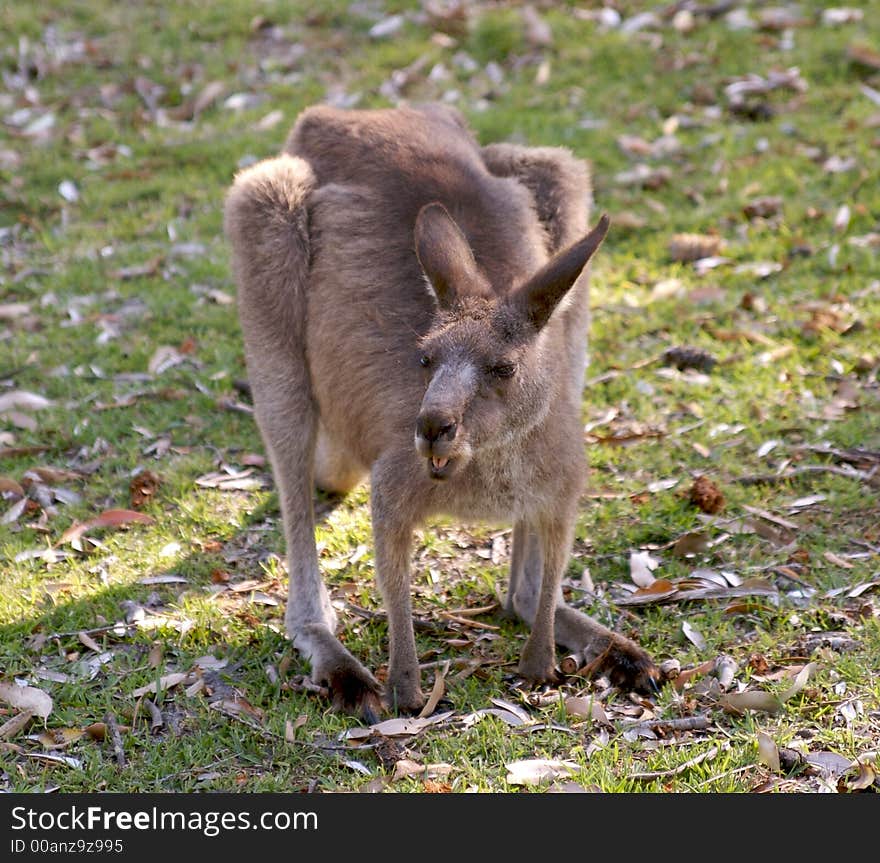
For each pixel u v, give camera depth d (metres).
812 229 13.45
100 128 16.58
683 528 9.42
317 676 7.89
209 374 11.72
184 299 12.92
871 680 7.59
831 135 15.10
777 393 10.99
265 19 18.92
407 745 7.31
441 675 7.68
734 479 9.97
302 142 9.19
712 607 8.55
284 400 8.60
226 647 8.23
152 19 19.20
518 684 7.87
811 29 17.58
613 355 11.79
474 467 7.38
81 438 10.83
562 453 7.58
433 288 7.45
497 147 9.45
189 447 10.80
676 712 7.51
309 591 8.46
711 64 16.98
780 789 6.80
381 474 7.62
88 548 9.45
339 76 17.55
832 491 9.70
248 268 8.59
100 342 12.23
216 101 17.27
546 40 17.77
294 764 7.17
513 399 7.13
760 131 15.41
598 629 8.14
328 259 8.41
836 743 7.11
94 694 7.74
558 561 7.78
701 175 14.69
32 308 12.85
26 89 17.45
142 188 15.24
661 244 13.53
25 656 8.12
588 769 6.98
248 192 8.59
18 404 11.20
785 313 12.09
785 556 9.00
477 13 18.53
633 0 18.75
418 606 8.79
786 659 7.90
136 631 8.37
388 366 7.90
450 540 9.55
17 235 14.44
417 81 17.12
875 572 8.71
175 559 9.29
